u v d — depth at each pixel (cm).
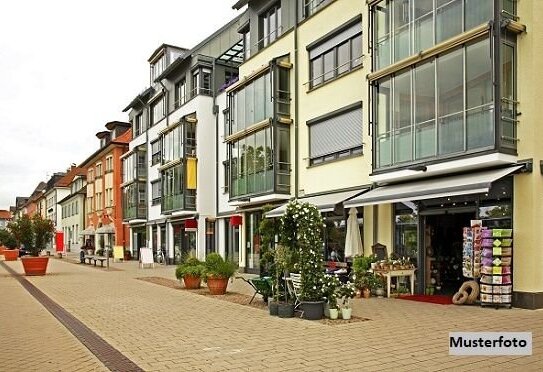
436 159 1262
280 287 1148
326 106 1842
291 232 1073
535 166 1111
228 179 2636
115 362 686
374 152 1484
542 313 1031
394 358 677
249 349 748
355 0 1711
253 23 2372
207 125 2888
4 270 2697
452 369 619
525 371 604
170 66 3212
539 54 1145
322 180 1848
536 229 1105
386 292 1341
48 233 2636
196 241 2869
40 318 1071
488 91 1155
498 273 1111
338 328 902
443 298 1284
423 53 1306
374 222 1537
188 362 679
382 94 1472
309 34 1955
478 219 1215
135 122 4194
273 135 2017
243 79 2250
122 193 4422
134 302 1316
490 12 1165
